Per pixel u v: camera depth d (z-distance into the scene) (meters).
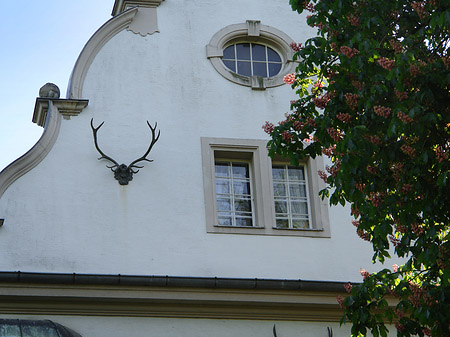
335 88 13.43
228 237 16.78
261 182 17.33
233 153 17.55
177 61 17.95
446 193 12.59
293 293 16.50
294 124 13.71
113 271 16.16
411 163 12.73
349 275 16.97
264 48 18.59
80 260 16.12
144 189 16.86
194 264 16.48
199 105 17.69
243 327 16.31
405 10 13.41
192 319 16.19
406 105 12.58
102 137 17.08
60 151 16.77
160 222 16.66
